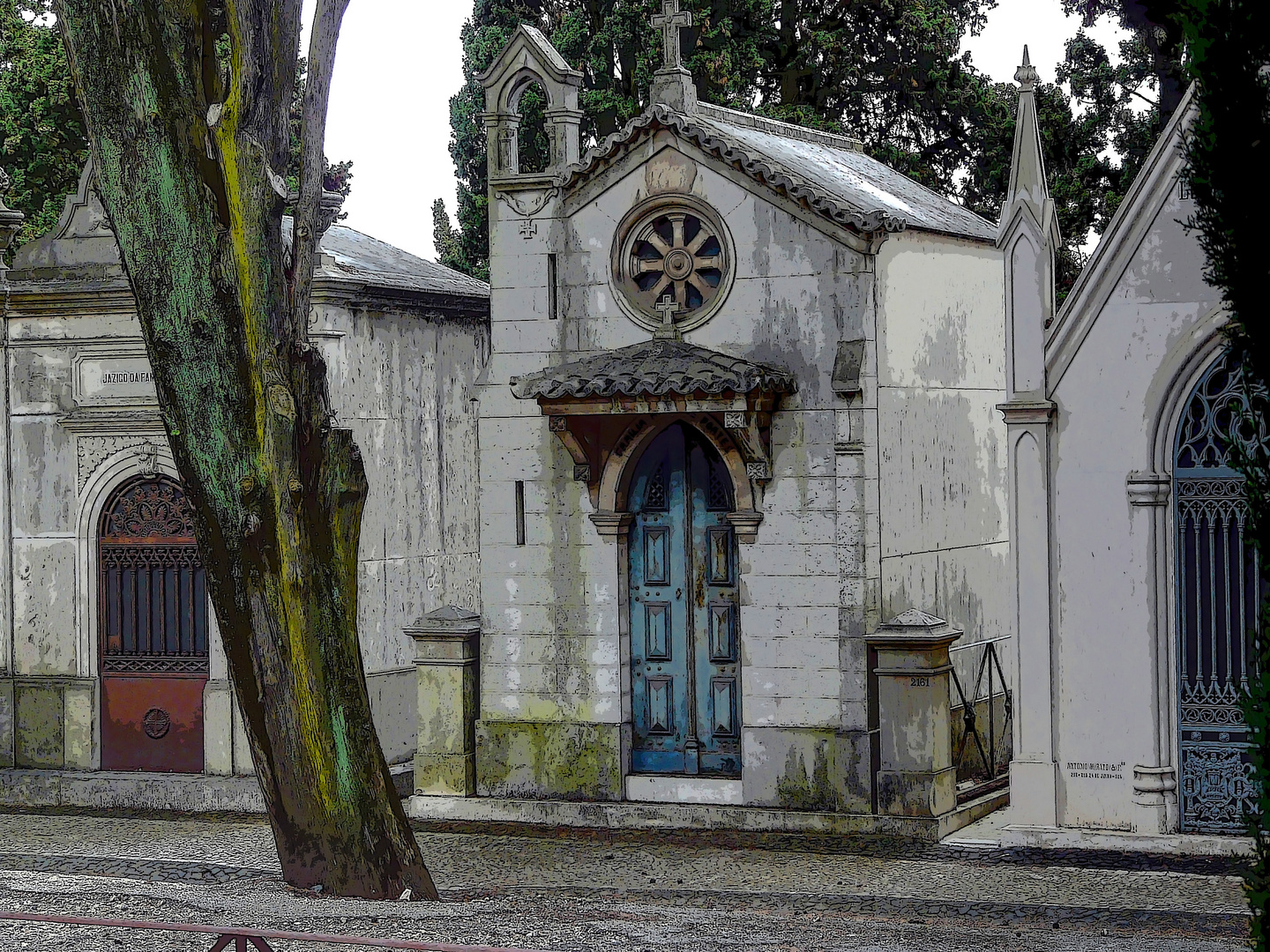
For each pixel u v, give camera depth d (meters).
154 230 15.31
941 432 20.14
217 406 15.41
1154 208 16.44
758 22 31.34
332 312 21.33
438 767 20.03
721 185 19.03
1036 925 13.90
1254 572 16.28
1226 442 16.33
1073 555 16.80
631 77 31.17
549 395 18.59
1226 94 10.11
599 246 19.62
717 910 14.68
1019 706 17.03
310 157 15.64
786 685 18.73
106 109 15.31
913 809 17.94
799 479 18.69
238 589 15.59
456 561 23.61
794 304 18.77
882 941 12.88
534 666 19.86
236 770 21.09
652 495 19.62
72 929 13.33
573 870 16.91
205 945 12.86
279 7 15.54
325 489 15.68
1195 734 16.52
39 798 21.42
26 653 22.00
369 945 10.06
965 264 21.03
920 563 19.48
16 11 34.16
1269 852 9.65
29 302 21.73
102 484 21.59
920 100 32.56
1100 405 16.70
